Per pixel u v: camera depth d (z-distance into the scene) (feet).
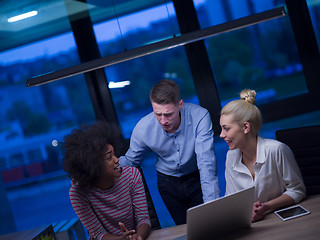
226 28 9.02
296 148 8.16
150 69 13.08
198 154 8.59
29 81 9.91
